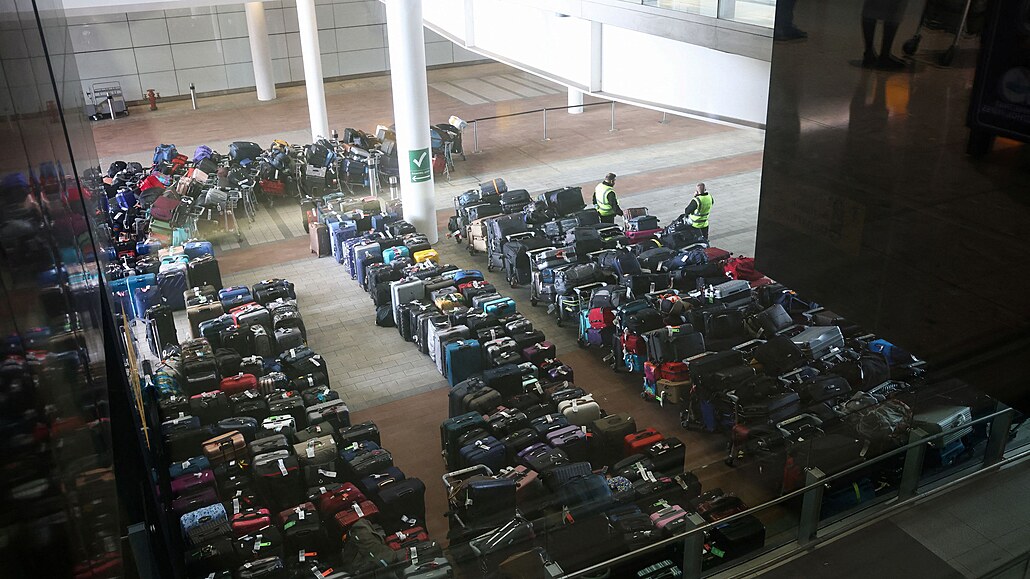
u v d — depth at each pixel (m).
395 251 15.58
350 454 9.50
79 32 30.50
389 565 7.58
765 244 8.31
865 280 7.18
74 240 3.34
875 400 9.38
